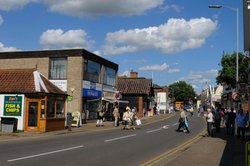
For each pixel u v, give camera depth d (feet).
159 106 299.58
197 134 90.84
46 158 46.39
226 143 67.41
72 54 125.70
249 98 83.97
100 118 118.93
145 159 47.65
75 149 56.44
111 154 51.93
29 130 92.27
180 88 496.64
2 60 133.18
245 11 62.64
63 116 101.76
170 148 60.44
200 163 42.88
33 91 92.48
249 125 73.46
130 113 109.70
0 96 94.63
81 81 124.88
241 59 147.74
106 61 149.18
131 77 234.38
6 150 53.93
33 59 129.80
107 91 150.82
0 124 90.74
